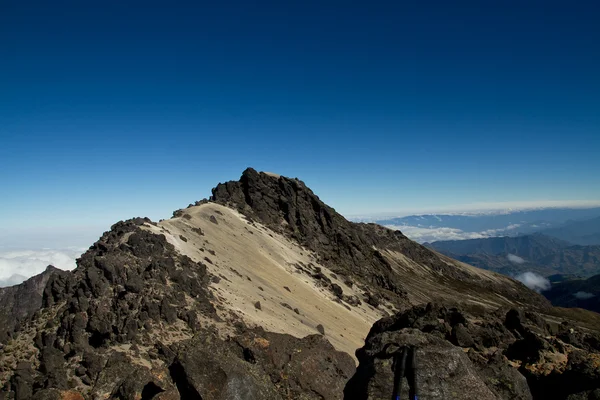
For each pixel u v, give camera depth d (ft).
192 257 243.60
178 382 57.57
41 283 345.92
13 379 113.50
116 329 138.21
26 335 139.03
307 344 93.61
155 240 218.38
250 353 87.20
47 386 109.81
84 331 134.41
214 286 214.28
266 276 299.79
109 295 156.15
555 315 587.27
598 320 589.73
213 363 57.52
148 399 58.85
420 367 45.50
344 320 290.76
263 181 511.40
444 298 538.47
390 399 43.93
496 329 97.96
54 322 140.67
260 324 186.91
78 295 151.84
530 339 79.36
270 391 58.34
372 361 49.11
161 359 132.26
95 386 93.45
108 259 172.04
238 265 290.15
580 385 55.42
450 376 45.03
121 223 249.55
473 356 74.23
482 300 577.02
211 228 335.88
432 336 52.85
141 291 161.48
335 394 82.43
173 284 182.50
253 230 390.83
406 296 467.52
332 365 89.51
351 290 397.80
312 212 513.04
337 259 462.60
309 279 352.69
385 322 105.19
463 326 94.12
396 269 620.90
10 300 326.24
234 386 55.31
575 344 84.58
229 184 489.26
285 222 480.23
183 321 158.61
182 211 362.74
